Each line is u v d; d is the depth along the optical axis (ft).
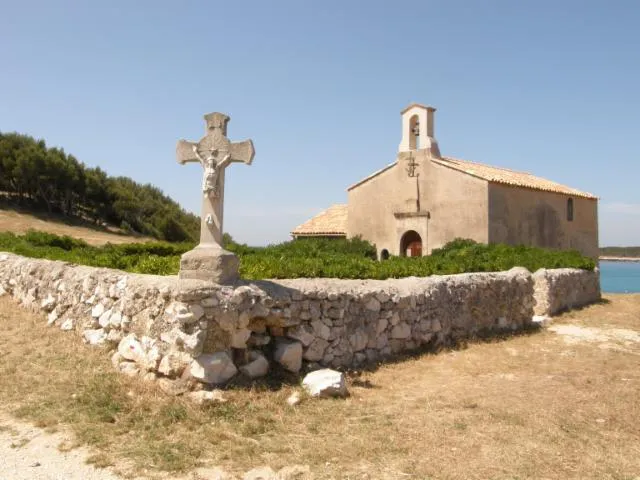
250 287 23.79
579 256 61.72
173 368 21.71
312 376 23.11
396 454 16.81
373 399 22.34
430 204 75.72
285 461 16.30
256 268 29.81
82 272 31.58
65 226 148.97
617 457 16.81
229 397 20.88
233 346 22.97
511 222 73.05
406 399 22.49
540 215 78.59
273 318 24.23
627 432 19.04
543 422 19.74
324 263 35.83
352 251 76.43
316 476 15.34
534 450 17.17
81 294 30.48
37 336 29.78
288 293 24.86
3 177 152.25
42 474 15.44
